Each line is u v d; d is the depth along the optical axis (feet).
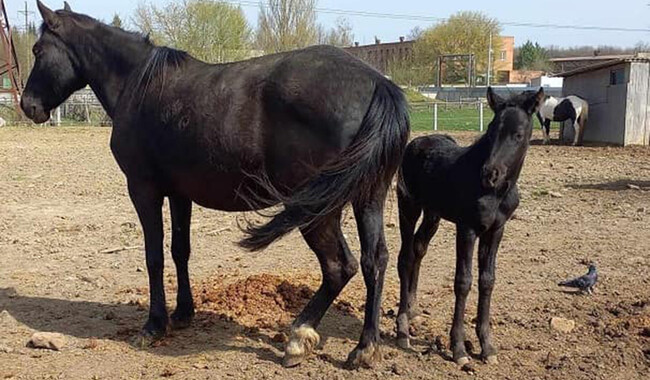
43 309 22.15
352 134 15.85
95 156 67.46
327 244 16.75
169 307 21.81
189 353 18.33
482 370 17.08
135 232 33.71
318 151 16.10
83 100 128.98
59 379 16.67
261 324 20.36
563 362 17.43
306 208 15.57
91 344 18.78
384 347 18.57
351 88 16.01
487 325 17.58
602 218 35.88
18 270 26.89
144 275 26.37
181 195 19.08
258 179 16.88
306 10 147.84
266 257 28.58
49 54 20.21
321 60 16.48
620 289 23.49
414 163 18.53
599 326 19.81
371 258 16.38
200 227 34.73
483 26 279.90
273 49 147.33
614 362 17.39
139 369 17.26
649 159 63.93
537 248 29.53
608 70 78.59
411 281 20.10
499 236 17.13
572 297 22.71
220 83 17.26
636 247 29.53
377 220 16.40
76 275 26.20
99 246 30.91
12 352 18.35
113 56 19.63
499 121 15.83
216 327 20.22
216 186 17.66
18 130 101.45
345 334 19.69
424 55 284.00
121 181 50.39
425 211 19.02
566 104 79.20
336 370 17.07
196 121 17.28
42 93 20.62
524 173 53.83
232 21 145.38
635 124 76.13
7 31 116.57
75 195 44.32
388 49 326.03
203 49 144.25
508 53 347.36
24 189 46.39
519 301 22.36
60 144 80.23
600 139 80.59
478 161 16.38
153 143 18.24
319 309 17.35
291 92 16.22
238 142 16.76
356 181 15.57
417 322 20.39
